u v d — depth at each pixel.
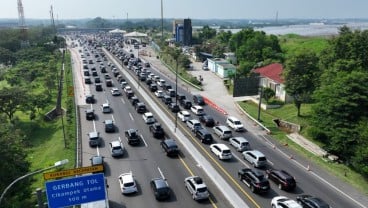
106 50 184.50
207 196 34.00
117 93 81.19
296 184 38.25
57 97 82.88
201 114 65.44
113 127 55.91
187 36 190.12
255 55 117.81
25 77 101.38
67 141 51.91
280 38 181.75
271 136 54.78
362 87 46.66
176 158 45.09
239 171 39.22
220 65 108.12
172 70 117.94
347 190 37.25
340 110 46.62
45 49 156.12
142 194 35.47
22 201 32.38
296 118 59.84
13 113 66.44
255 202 33.91
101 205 29.89
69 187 24.19
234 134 55.50
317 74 60.66
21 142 41.41
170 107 69.31
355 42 65.06
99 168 25.06
